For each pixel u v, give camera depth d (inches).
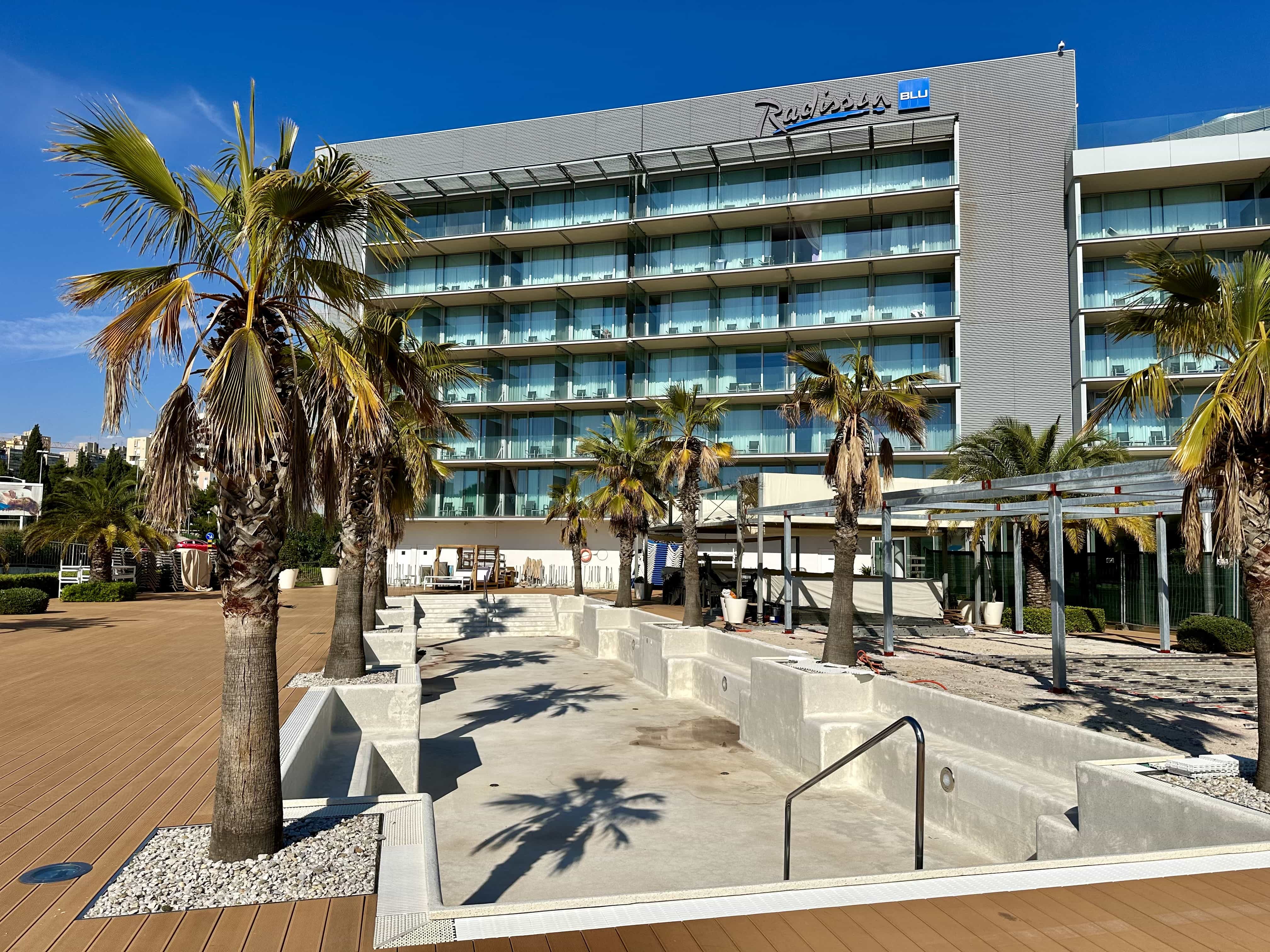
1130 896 174.2
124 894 176.7
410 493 574.9
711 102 1604.3
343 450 246.1
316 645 690.8
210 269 222.1
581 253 1675.7
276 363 225.0
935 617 1037.2
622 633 856.3
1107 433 1322.6
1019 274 1424.7
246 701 198.7
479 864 305.6
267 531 203.5
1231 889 177.0
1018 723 339.3
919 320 1437.0
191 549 1598.2
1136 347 1358.3
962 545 1254.9
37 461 2581.2
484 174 1632.6
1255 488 263.0
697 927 156.9
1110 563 1025.5
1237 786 248.5
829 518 899.4
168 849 206.2
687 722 569.3
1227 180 1364.4
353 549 502.9
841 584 565.9
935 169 1485.0
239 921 161.8
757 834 342.3
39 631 767.1
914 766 369.1
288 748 281.7
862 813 372.5
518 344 1627.7
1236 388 265.4
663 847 324.8
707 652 688.4
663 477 840.9
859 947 148.6
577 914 163.3
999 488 553.6
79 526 1216.8
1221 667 629.0
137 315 207.8
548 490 1633.9
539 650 949.8
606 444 1111.6
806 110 1545.3
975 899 172.4
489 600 1149.7
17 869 194.9
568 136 1674.5
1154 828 231.0
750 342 1569.9
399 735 382.9
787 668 470.6
